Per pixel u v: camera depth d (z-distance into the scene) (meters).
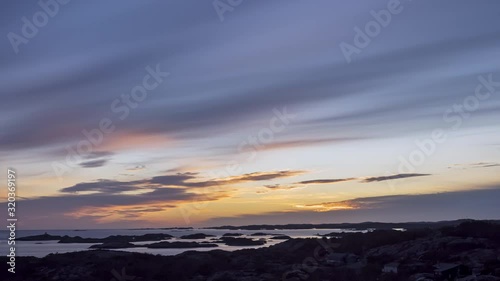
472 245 65.38
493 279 47.91
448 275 52.38
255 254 81.88
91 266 68.88
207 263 73.81
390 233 83.88
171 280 65.38
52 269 66.94
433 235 75.81
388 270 58.41
